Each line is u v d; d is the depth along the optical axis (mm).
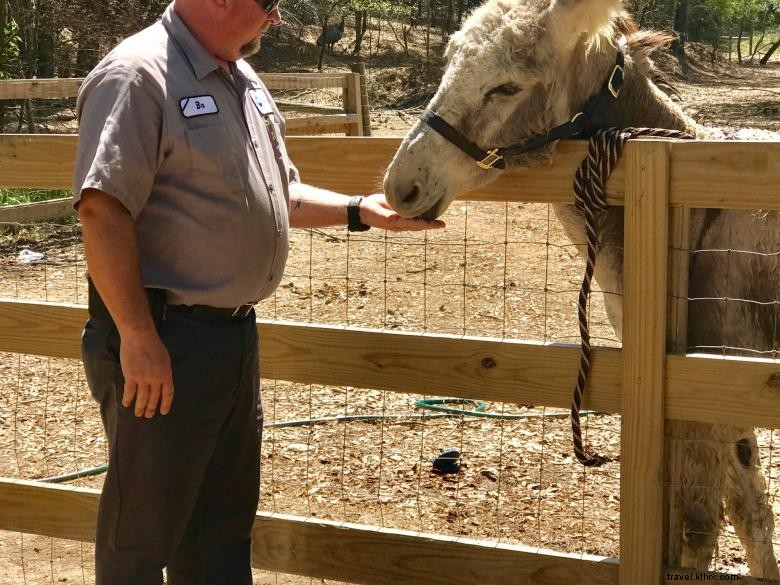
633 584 2619
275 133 2611
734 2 49656
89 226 2236
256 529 3061
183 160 2309
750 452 3195
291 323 2947
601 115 2896
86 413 5391
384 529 2938
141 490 2473
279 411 5438
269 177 2492
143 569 2553
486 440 4977
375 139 2889
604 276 3072
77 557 3908
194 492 2547
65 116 16781
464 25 2857
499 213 11516
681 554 2703
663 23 39938
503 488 4387
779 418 2445
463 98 2703
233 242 2400
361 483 4457
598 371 2609
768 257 3037
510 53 2697
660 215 2439
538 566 2746
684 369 2500
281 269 2584
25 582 3652
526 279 8258
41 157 3088
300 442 4977
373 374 2881
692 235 2938
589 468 4590
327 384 2941
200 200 2348
